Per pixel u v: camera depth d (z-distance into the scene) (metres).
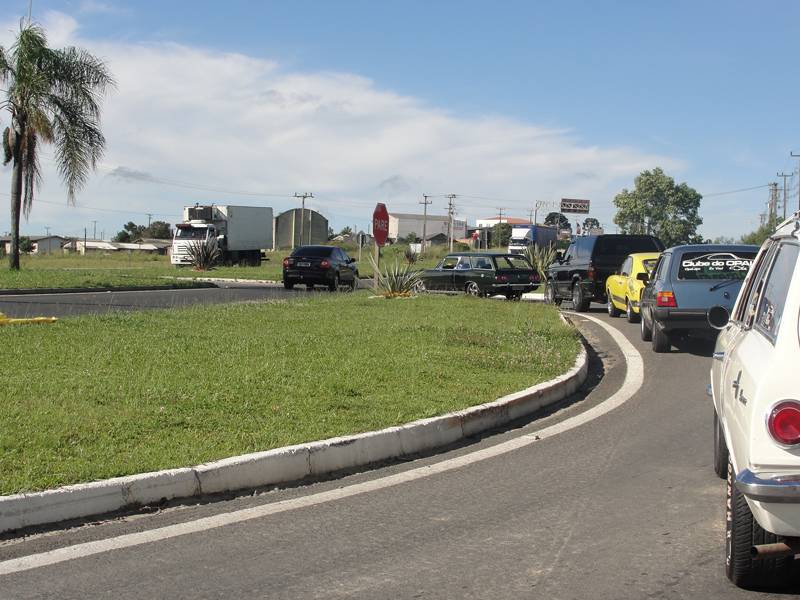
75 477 5.96
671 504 6.18
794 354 4.07
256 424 7.70
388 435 7.57
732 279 14.10
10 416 7.53
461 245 90.81
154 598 4.48
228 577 4.77
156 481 6.06
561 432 8.70
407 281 23.98
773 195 71.62
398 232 133.62
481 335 14.38
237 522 5.73
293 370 10.31
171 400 8.39
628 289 19.44
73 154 29.67
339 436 7.36
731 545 4.52
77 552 5.12
